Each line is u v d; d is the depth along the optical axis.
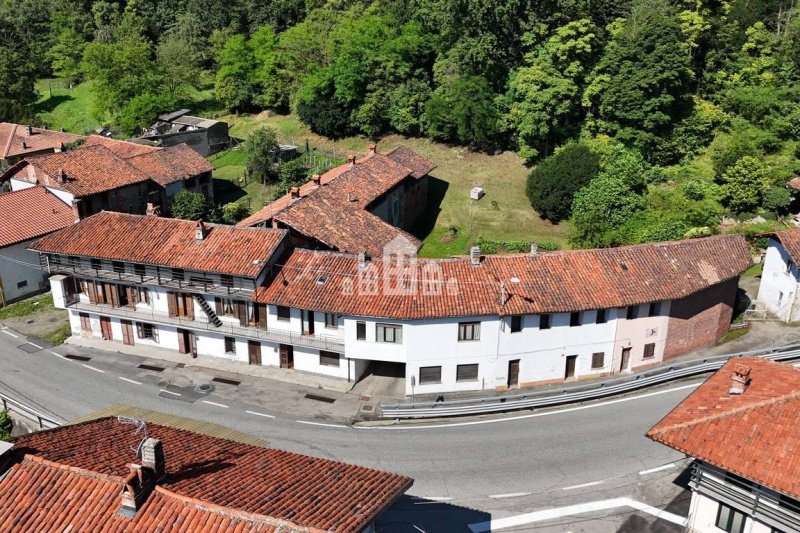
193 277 52.94
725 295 54.88
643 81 77.06
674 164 80.69
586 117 83.06
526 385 50.69
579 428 45.50
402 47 94.62
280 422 46.84
